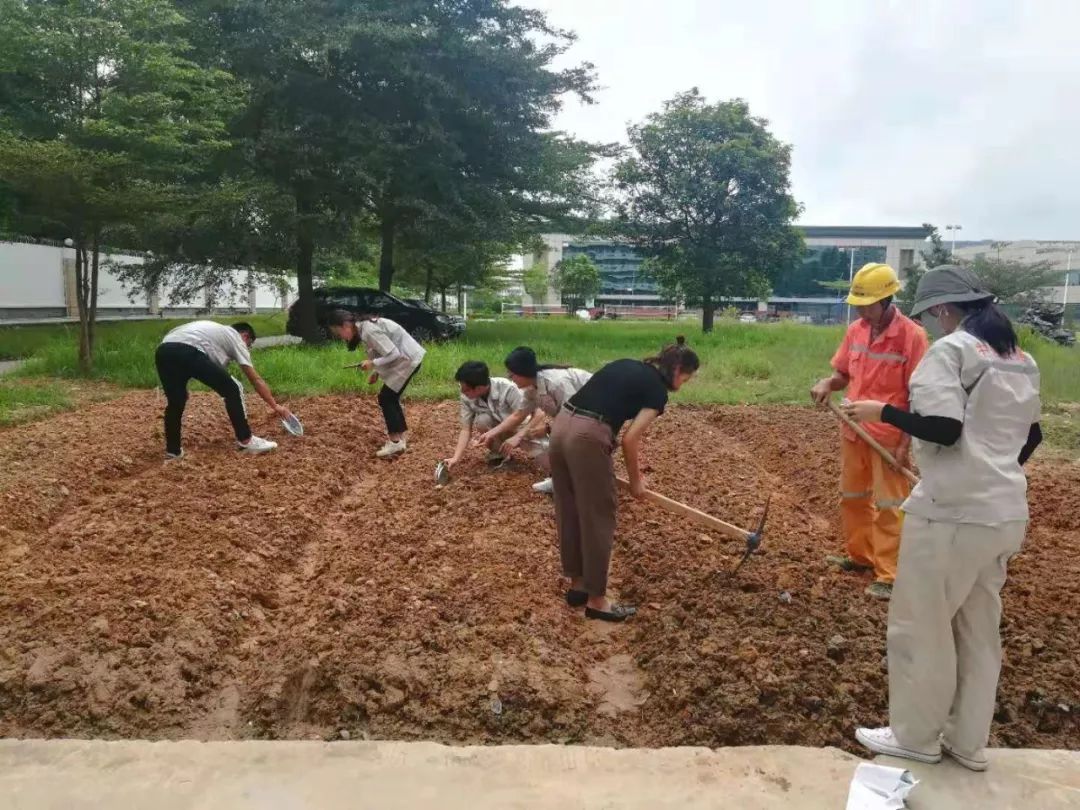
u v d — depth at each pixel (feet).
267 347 60.75
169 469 24.17
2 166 40.42
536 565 17.21
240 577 16.38
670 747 11.02
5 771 9.97
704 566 16.98
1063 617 14.67
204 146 48.60
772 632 13.67
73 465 24.25
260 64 61.31
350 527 20.29
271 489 22.47
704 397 40.96
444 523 19.95
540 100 70.74
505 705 11.96
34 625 13.87
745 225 90.27
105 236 52.70
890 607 10.67
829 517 21.75
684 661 12.74
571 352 61.11
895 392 15.62
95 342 51.16
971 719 10.28
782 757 10.47
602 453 14.02
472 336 79.56
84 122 42.73
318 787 9.73
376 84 66.64
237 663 13.39
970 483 9.85
